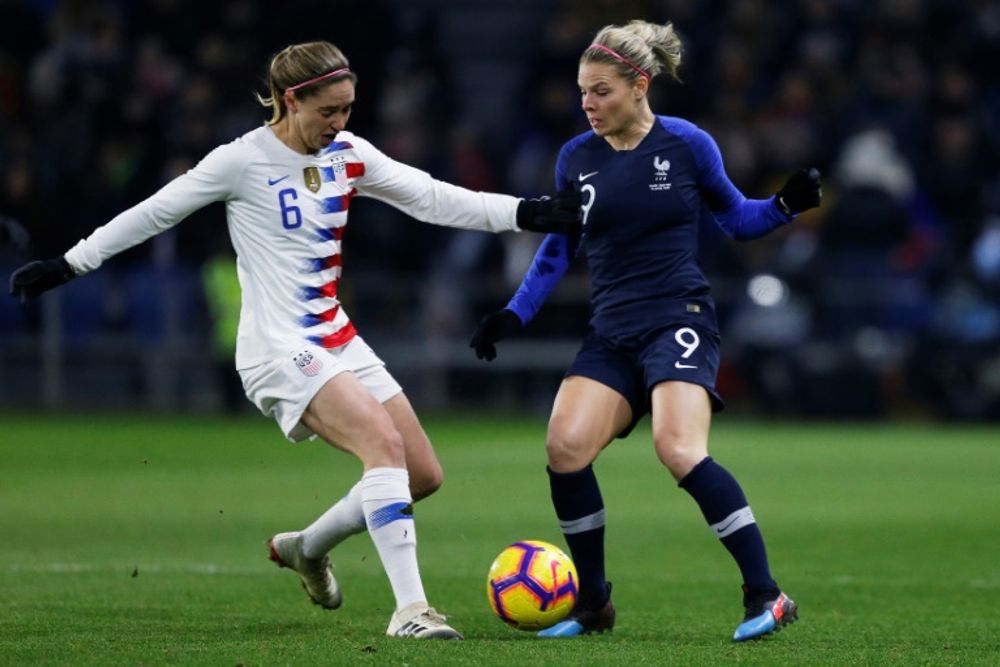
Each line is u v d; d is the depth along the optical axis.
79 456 51.97
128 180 69.44
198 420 66.44
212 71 73.75
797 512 39.78
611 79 22.55
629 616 24.66
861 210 70.31
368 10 77.75
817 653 19.88
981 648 20.72
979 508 40.56
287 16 76.25
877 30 80.44
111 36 75.69
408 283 70.56
